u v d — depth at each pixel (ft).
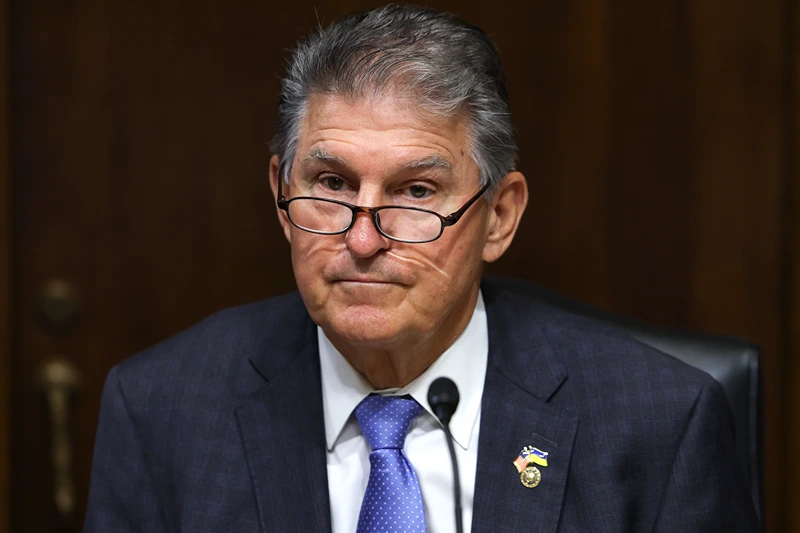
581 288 29.55
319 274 14.88
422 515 15.40
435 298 14.93
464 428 16.49
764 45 28.89
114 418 17.52
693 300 29.60
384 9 15.60
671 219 29.43
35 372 28.84
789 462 29.66
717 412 16.79
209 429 16.90
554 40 29.07
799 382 29.40
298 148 15.19
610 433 16.35
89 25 28.04
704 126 29.14
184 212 28.81
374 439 16.03
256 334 18.24
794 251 29.09
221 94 28.55
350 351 16.16
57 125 28.17
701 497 16.10
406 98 14.38
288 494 16.12
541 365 17.20
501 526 15.57
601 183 29.32
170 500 16.70
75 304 28.71
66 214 28.48
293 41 28.53
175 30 28.30
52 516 29.17
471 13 28.81
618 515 15.76
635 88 29.14
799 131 28.76
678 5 28.89
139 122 28.43
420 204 14.84
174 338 18.71
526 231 29.43
